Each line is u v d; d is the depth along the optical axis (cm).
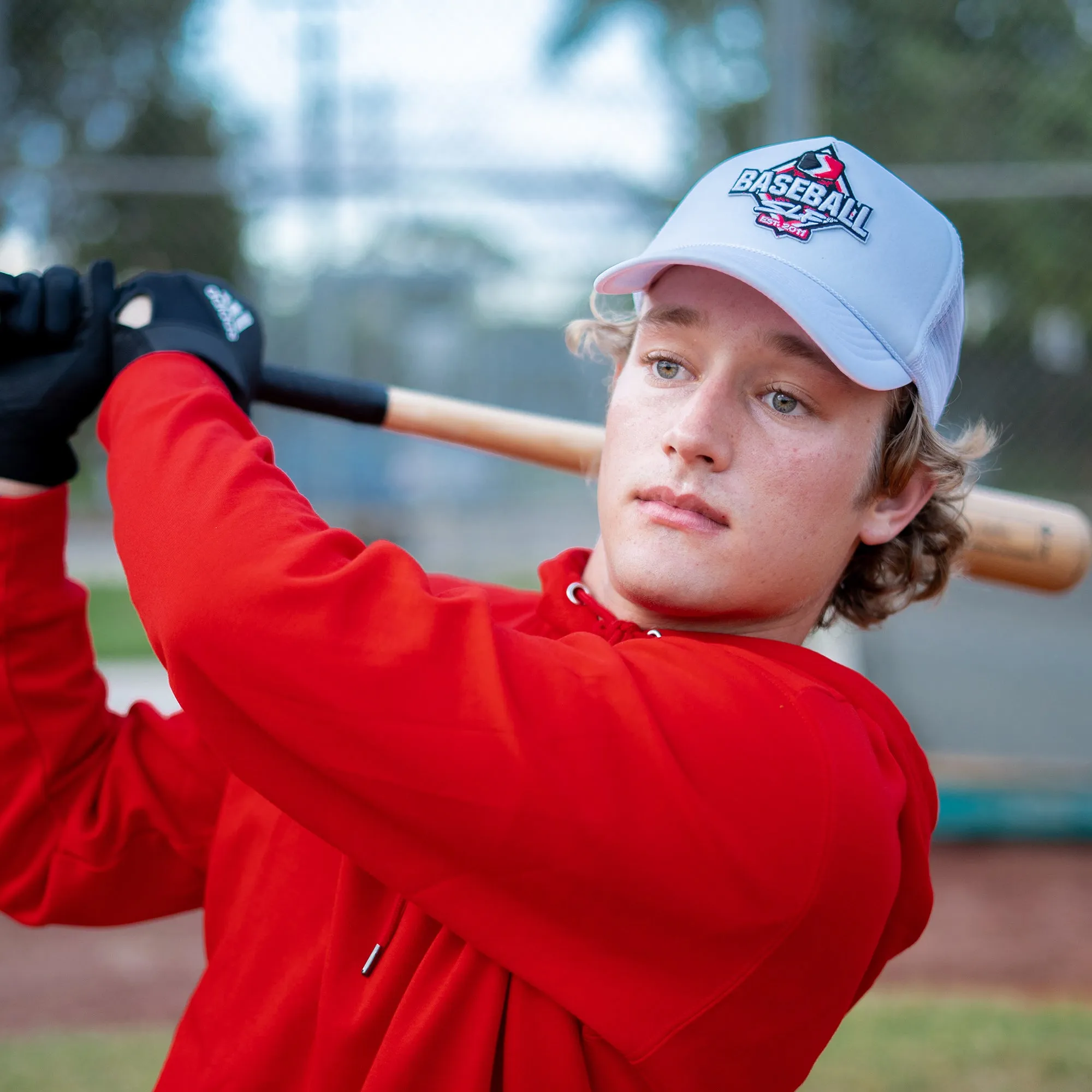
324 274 562
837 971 97
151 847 120
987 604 970
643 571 100
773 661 102
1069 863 430
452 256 671
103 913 121
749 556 100
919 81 667
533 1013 92
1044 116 721
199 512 93
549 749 87
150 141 620
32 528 115
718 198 108
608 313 129
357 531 730
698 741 91
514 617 121
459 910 90
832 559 105
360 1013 95
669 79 736
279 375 134
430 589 95
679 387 102
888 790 101
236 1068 100
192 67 612
